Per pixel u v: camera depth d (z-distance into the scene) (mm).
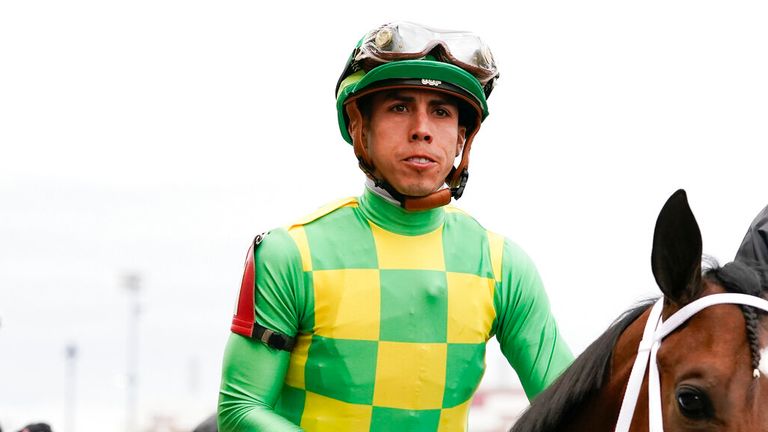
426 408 2938
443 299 2957
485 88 3125
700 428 2207
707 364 2229
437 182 2957
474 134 3090
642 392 2410
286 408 2967
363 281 2928
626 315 2605
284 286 2898
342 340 2895
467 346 2990
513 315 3072
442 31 3008
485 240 3090
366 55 2963
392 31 2939
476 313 3000
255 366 2889
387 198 2998
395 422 2914
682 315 2352
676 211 2346
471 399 3055
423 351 2926
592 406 2592
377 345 2908
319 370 2902
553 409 2615
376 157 2961
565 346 3113
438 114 2979
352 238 2971
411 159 2924
